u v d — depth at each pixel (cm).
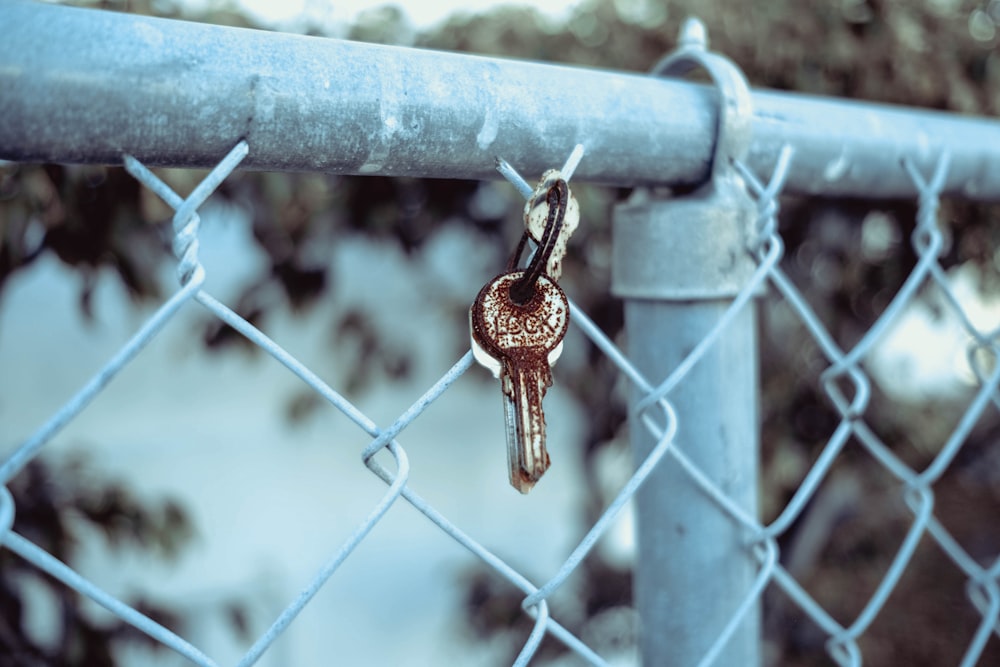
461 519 333
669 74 88
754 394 88
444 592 337
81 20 52
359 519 326
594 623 265
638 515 88
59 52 51
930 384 290
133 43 53
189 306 259
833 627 100
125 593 206
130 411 285
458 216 213
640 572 89
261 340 58
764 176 87
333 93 60
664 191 85
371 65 62
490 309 58
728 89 79
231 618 238
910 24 206
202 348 220
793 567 263
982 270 215
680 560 86
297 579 315
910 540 106
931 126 99
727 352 84
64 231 159
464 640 279
